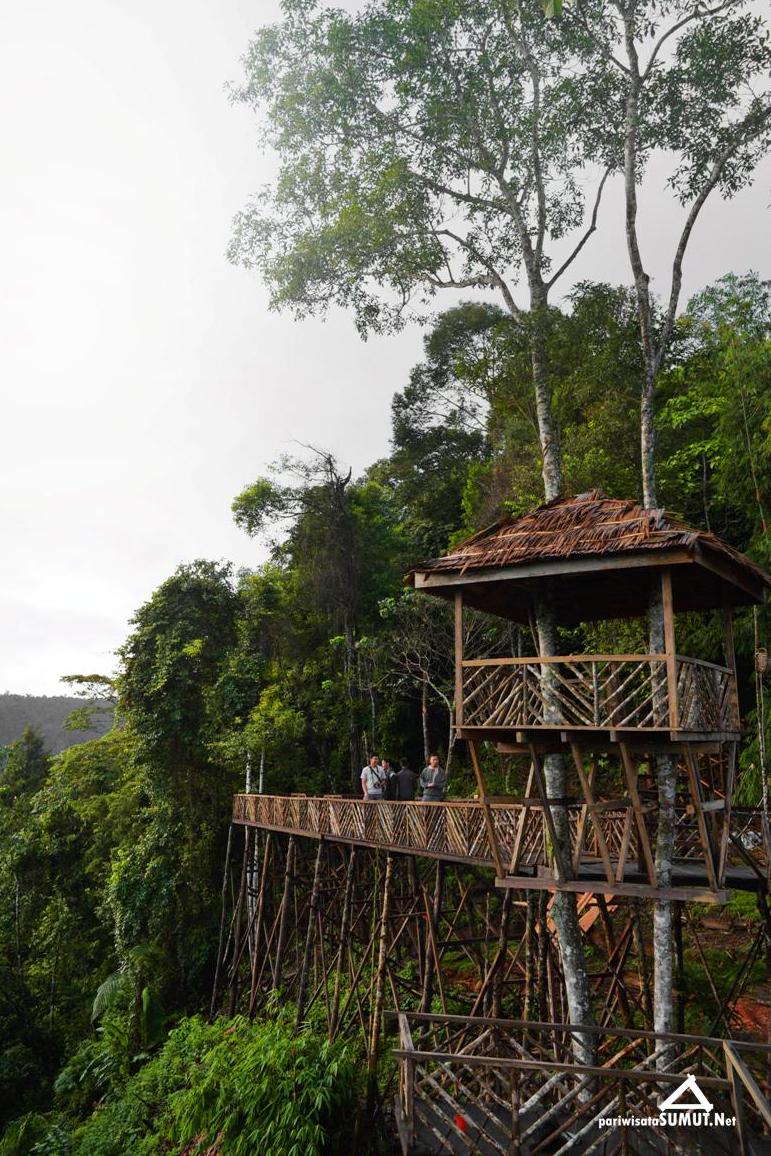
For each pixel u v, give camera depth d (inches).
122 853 922.1
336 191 593.6
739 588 361.4
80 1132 655.1
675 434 755.4
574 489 711.1
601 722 330.3
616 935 614.9
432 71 558.3
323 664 1056.8
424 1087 346.0
